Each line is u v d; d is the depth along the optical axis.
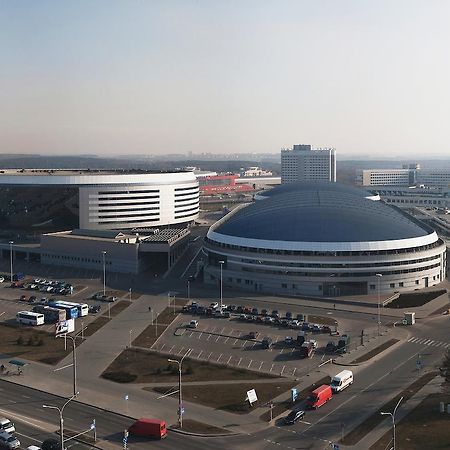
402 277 166.50
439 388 95.56
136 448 77.00
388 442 77.56
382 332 128.38
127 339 124.19
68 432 81.56
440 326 132.88
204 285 176.25
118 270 196.38
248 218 188.62
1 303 155.62
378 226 172.62
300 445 77.38
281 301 156.50
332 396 93.69
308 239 167.88
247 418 86.00
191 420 85.50
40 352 116.12
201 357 113.00
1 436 77.81
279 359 111.81
